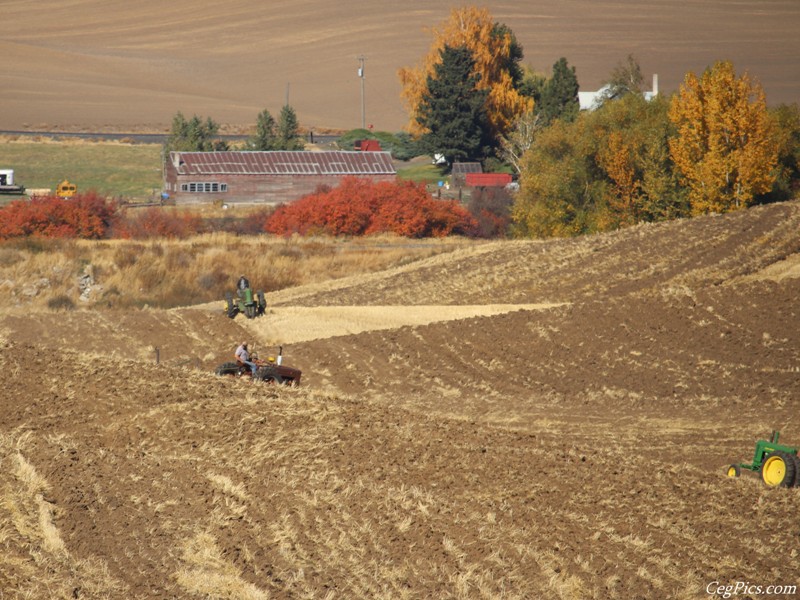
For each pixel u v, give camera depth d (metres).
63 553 57.31
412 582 56.69
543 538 63.62
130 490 68.62
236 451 80.50
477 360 130.75
